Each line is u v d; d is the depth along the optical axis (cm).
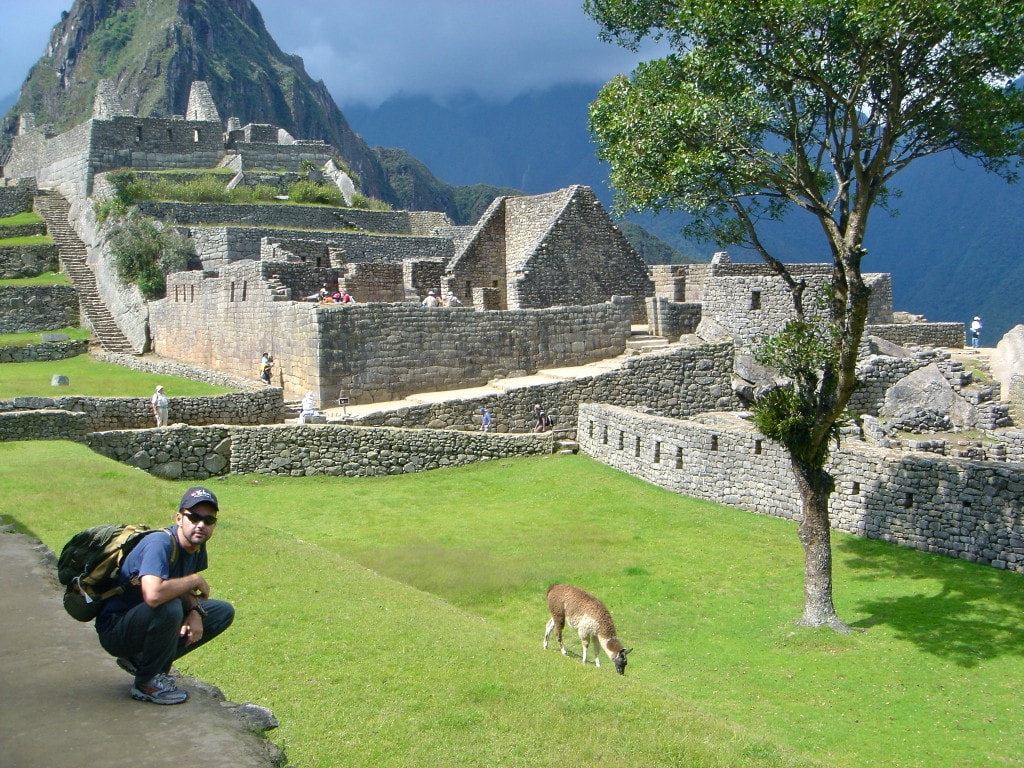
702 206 1973
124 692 782
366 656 1098
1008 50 1672
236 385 3512
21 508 1617
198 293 4094
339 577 1453
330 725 900
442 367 3384
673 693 1402
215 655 1074
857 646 1630
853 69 1764
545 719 950
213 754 691
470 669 1078
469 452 2952
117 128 6294
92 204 5797
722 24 1745
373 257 5722
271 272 3544
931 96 1775
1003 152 1902
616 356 3875
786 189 1947
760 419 1869
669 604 1839
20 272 5603
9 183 7600
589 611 1405
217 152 6806
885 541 2203
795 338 1898
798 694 1445
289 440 2711
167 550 759
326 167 7212
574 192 4312
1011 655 1566
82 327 5216
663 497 2628
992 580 1908
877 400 3453
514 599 1805
